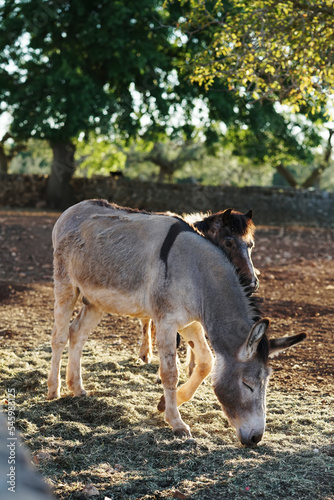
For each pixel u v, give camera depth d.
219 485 2.92
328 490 2.85
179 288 3.81
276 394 4.64
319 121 20.72
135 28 19.38
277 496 2.79
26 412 3.95
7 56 20.48
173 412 3.77
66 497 2.73
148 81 19.70
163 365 3.79
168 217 4.17
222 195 21.83
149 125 21.25
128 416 3.96
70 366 4.45
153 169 41.00
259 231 17.42
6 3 20.11
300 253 13.84
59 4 19.23
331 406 4.32
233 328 3.56
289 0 7.18
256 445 3.49
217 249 3.94
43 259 11.81
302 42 7.16
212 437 3.71
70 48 19.91
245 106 20.28
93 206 4.62
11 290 9.01
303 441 3.60
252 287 3.87
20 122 19.70
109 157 28.14
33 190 22.58
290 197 21.83
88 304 4.48
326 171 51.28
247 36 7.49
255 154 23.77
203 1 7.81
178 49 20.30
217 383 3.43
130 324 7.20
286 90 7.43
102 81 21.11
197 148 35.81
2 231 13.68
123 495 2.80
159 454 3.36
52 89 19.30
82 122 19.19
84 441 3.56
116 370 5.20
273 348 3.46
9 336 6.42
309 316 7.60
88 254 4.30
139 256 4.03
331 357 5.70
